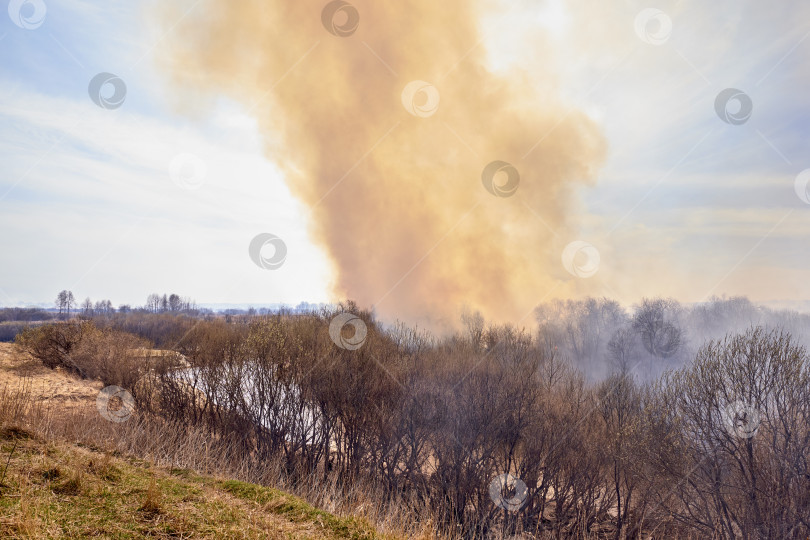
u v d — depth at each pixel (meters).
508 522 11.09
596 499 11.63
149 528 4.86
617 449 11.07
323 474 11.31
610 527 11.09
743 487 9.93
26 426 7.62
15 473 5.51
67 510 4.88
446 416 11.80
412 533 7.81
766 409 10.09
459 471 11.40
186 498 6.04
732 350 10.72
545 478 11.55
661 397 11.54
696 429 10.49
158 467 7.65
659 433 10.57
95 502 5.26
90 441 8.48
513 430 11.82
